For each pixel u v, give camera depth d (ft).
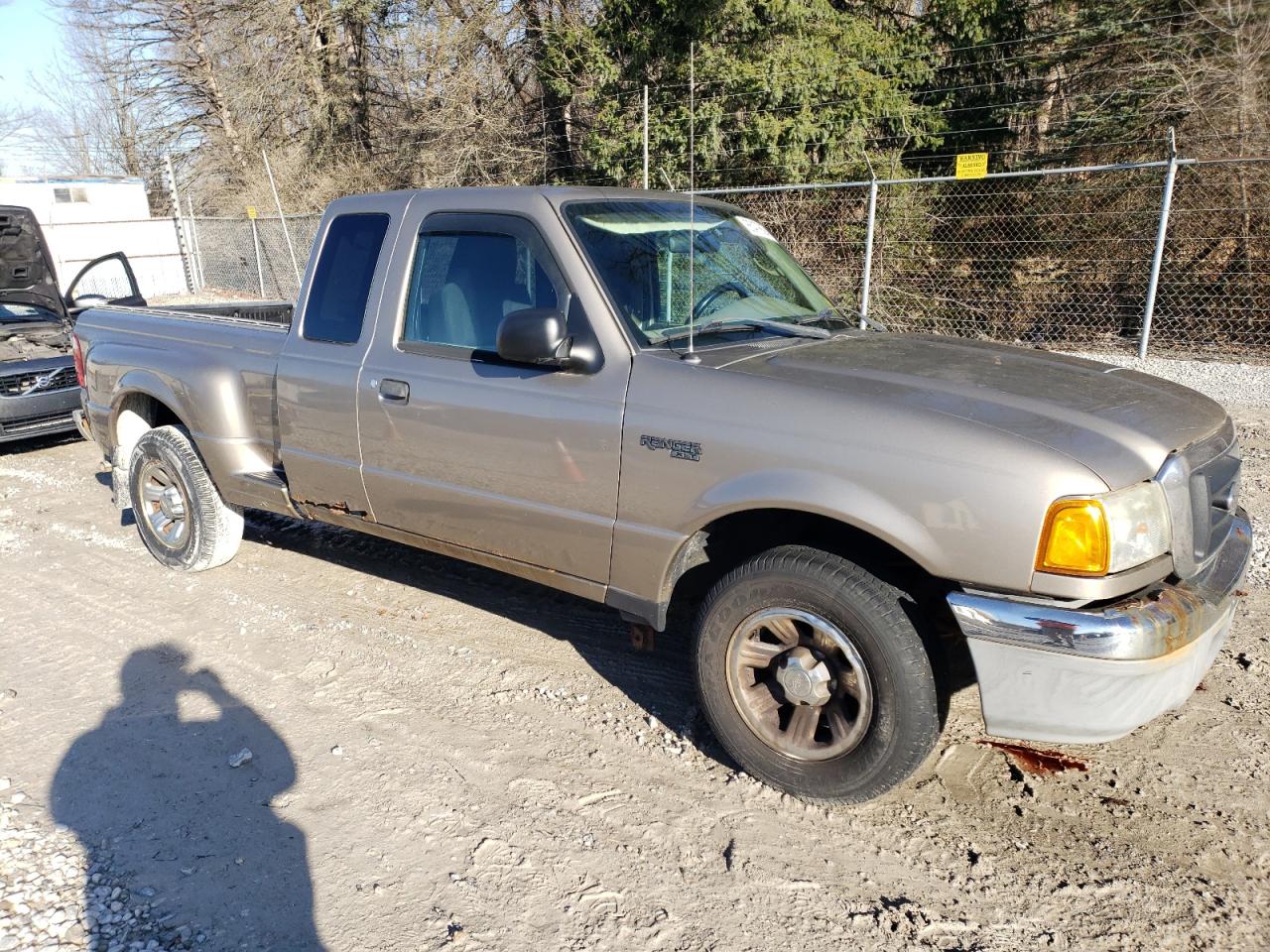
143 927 8.52
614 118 48.47
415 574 16.94
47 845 9.67
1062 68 46.98
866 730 9.42
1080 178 41.50
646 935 8.38
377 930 8.48
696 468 9.96
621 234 11.73
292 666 13.52
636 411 10.39
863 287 35.86
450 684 12.94
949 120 48.42
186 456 16.29
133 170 113.39
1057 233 42.50
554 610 15.34
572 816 10.07
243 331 15.52
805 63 44.09
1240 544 10.16
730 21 44.98
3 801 10.42
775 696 10.18
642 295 11.28
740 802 10.28
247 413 15.28
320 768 11.00
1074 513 8.18
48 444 28.58
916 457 8.80
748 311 12.28
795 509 9.39
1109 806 10.10
